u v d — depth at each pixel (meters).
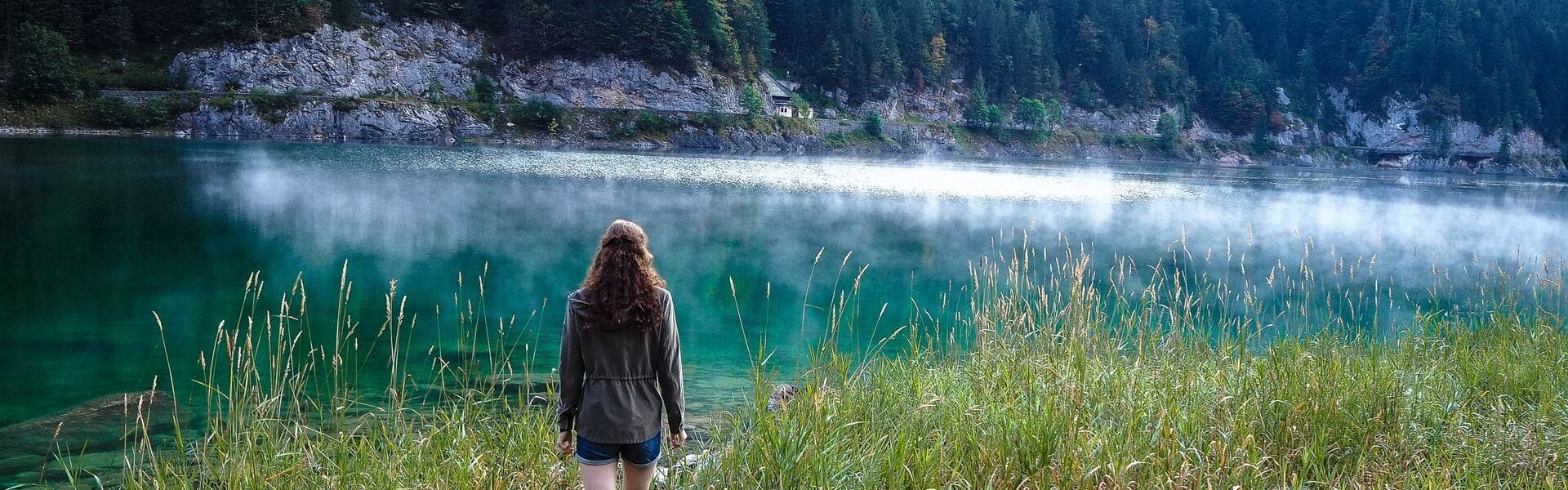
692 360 9.00
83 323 10.64
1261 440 4.34
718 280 15.90
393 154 59.75
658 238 22.08
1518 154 154.88
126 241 18.19
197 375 8.22
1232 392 4.86
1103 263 19.38
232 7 95.12
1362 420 4.49
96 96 80.44
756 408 4.33
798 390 4.77
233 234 20.08
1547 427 4.68
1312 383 4.71
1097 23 166.12
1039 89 152.75
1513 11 180.88
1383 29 176.38
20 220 20.44
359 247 18.59
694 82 115.75
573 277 15.83
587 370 3.25
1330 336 6.76
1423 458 4.25
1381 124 165.62
